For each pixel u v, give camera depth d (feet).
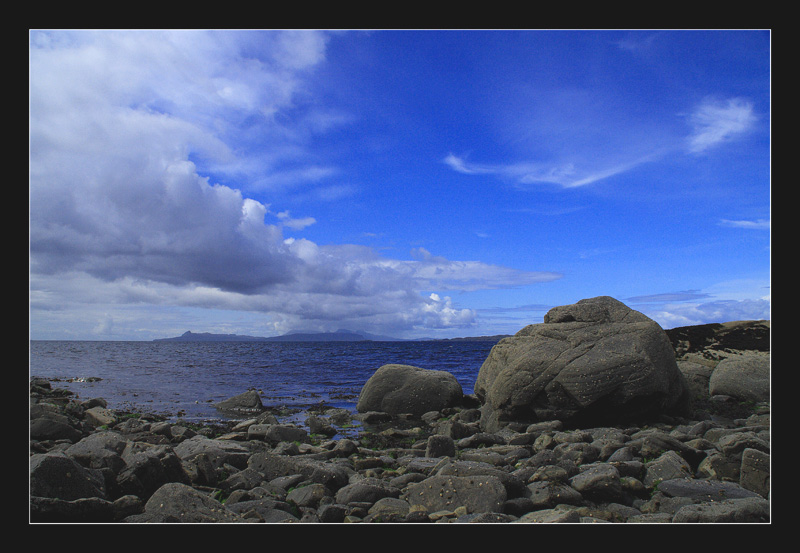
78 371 106.32
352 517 17.99
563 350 39.75
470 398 54.85
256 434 37.11
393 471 25.80
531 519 17.10
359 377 97.40
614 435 32.22
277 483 22.34
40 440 29.01
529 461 25.30
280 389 77.82
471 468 21.30
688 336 65.72
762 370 48.03
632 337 39.42
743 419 41.63
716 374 49.93
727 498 18.99
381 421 49.52
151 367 120.78
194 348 311.06
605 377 36.63
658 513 18.61
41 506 15.01
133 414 49.03
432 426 46.42
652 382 36.27
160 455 21.71
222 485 22.04
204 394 69.62
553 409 37.96
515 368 39.81
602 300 45.60
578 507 18.84
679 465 22.41
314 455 29.96
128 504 17.40
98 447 21.85
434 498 19.36
